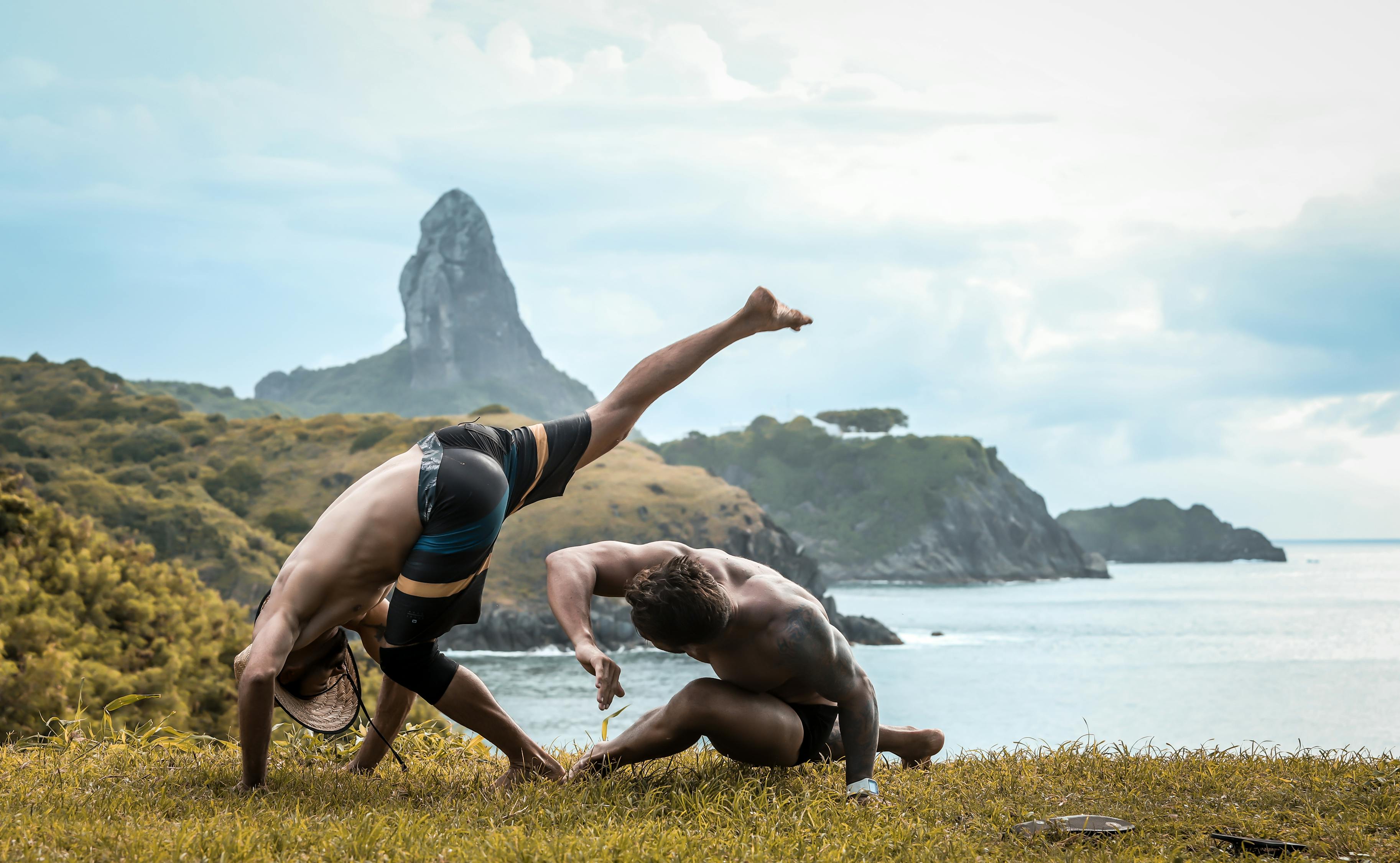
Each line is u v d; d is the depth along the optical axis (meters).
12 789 3.92
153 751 5.11
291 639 4.06
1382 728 53.38
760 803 3.88
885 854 3.32
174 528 130.00
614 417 4.82
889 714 65.38
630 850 3.13
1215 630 135.75
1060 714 64.81
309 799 3.95
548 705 67.56
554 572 4.31
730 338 5.07
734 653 4.31
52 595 33.56
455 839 3.26
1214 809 3.95
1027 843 3.52
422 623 4.11
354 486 4.29
